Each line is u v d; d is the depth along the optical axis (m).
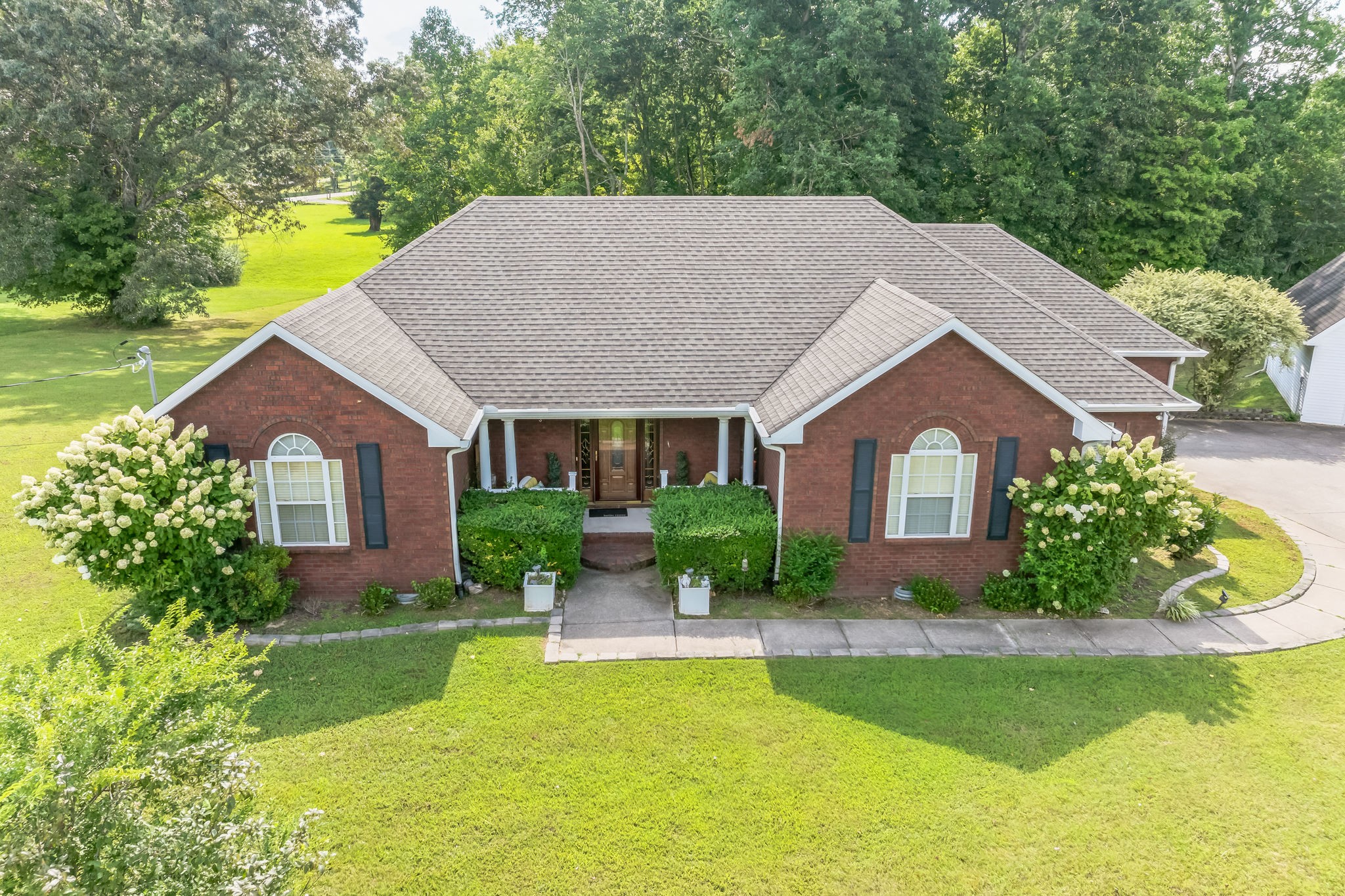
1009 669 13.76
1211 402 31.44
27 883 5.59
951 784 10.96
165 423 13.98
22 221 39.25
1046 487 15.32
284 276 67.12
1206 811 10.55
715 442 19.50
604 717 12.29
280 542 15.52
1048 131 38.88
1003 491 15.80
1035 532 15.47
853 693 12.97
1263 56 44.38
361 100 45.91
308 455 15.10
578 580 16.94
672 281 19.98
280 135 44.97
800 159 35.94
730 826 10.16
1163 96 38.56
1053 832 10.14
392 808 10.38
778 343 18.70
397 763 11.23
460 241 20.58
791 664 13.80
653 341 18.58
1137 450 15.12
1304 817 10.45
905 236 21.41
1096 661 14.07
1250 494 22.98
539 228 21.05
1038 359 18.34
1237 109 40.22
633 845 9.84
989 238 25.27
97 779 6.25
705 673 13.49
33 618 15.04
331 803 10.45
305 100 40.75
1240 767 11.38
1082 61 37.84
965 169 41.94
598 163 50.41
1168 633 15.09
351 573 15.73
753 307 19.50
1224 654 14.41
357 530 15.50
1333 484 23.73
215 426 14.77
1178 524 15.40
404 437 15.06
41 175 40.50
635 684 13.16
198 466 14.66
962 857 9.73
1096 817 10.40
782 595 15.95
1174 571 17.92
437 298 19.23
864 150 36.09
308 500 15.35
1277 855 9.83
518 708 12.48
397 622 15.00
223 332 44.31
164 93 39.91
